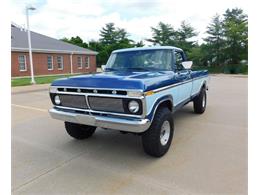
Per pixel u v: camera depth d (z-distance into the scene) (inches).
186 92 193.3
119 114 123.3
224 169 123.6
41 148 159.2
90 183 113.2
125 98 117.3
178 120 228.7
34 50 847.1
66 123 166.4
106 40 2257.6
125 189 107.3
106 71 182.9
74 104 139.8
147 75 141.5
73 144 166.7
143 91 114.3
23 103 339.3
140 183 112.0
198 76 229.1
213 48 1293.1
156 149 135.6
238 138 173.2
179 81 167.8
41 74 900.0
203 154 143.7
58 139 177.8
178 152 147.4
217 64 1320.1
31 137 182.5
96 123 128.5
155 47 186.2
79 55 1086.4
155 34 1696.6
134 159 139.6
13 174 122.6
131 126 118.2
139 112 116.8
